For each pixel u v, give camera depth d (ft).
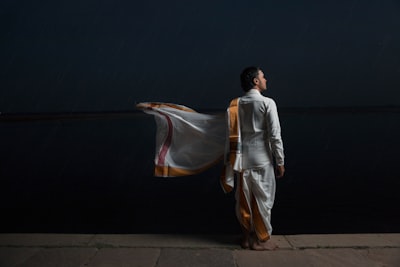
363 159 28.37
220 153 9.73
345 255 8.20
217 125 9.68
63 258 8.23
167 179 22.18
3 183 21.58
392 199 16.28
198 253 8.46
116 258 8.22
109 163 29.32
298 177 21.71
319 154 31.65
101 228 12.96
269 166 8.78
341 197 16.76
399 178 20.85
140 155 33.94
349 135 51.24
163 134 9.89
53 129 76.33
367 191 17.88
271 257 8.19
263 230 8.67
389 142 40.57
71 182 21.71
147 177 23.02
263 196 8.71
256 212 8.75
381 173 22.47
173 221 13.65
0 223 13.62
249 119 8.75
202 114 9.76
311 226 12.68
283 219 13.53
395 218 13.44
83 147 41.37
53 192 19.07
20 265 7.89
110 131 68.74
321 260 7.98
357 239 9.09
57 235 9.64
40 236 9.59
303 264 7.80
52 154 35.58
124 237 9.52
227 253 8.43
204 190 18.99
